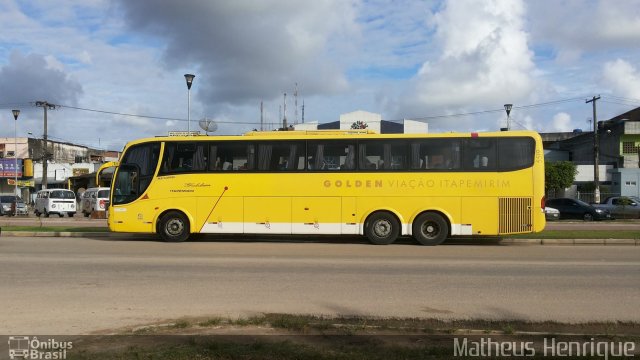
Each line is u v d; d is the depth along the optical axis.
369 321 6.52
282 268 11.24
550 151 61.91
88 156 73.44
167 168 17.33
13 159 59.66
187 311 7.27
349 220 16.58
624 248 15.70
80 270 10.86
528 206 16.03
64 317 6.89
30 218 33.38
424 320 6.66
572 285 9.34
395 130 59.38
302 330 5.96
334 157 16.78
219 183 17.06
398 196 16.47
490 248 15.59
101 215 32.53
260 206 16.88
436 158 16.42
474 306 7.66
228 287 9.05
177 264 11.79
